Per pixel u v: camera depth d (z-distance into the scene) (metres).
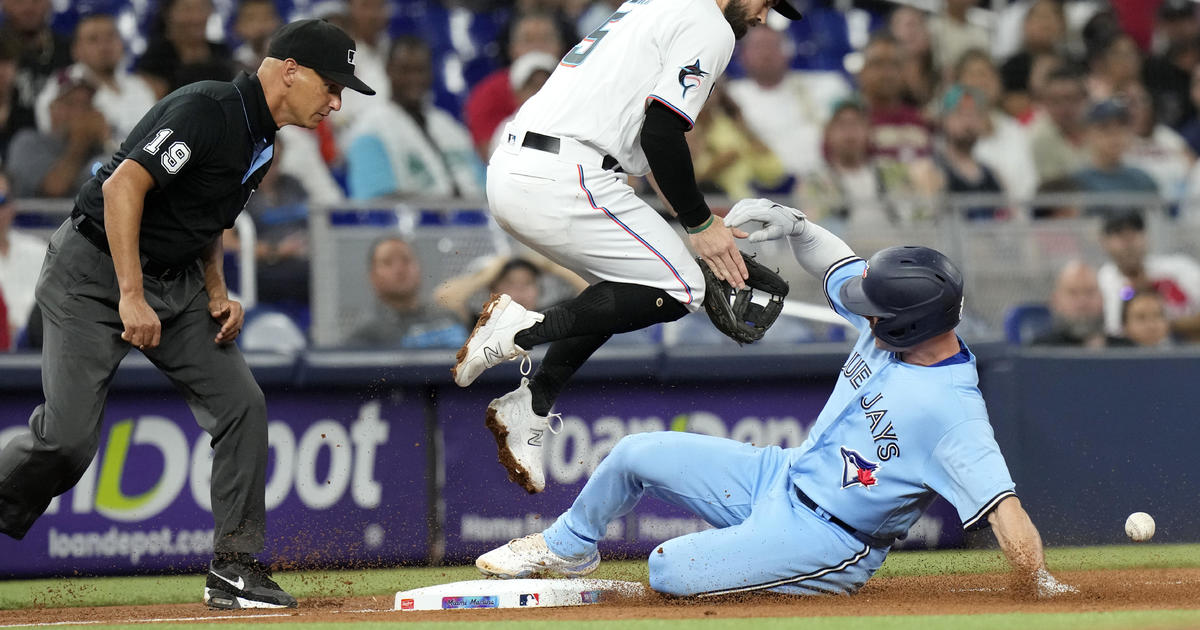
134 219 14.43
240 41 35.72
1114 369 25.52
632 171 14.84
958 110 37.66
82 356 15.00
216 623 13.73
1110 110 39.78
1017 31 42.22
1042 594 15.16
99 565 21.84
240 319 15.97
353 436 23.16
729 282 15.02
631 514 23.50
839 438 14.42
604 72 14.44
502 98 36.09
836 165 37.72
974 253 30.09
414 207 27.02
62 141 31.56
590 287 14.92
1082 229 30.81
